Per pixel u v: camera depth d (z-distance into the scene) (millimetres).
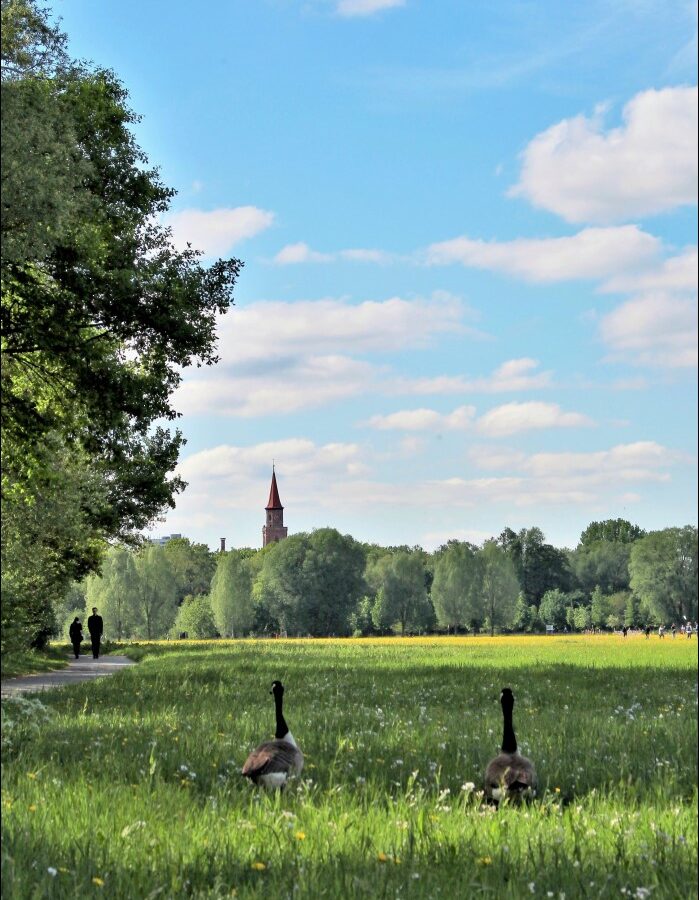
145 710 19062
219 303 33438
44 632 55469
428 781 10734
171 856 7066
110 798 9086
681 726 15789
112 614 158375
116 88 33656
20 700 14828
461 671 35344
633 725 16219
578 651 64438
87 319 30875
